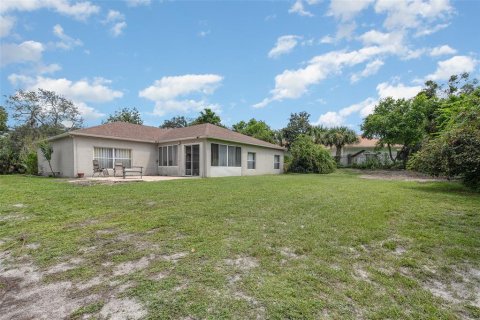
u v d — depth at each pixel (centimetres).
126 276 261
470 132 872
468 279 262
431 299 225
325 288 239
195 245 341
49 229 409
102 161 1502
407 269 283
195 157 1599
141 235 382
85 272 271
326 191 837
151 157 1742
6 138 1888
